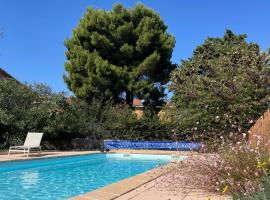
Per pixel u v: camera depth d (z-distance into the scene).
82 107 30.50
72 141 27.52
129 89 35.50
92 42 35.72
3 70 34.16
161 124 29.05
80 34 36.47
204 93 17.97
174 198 8.39
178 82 20.94
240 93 17.22
